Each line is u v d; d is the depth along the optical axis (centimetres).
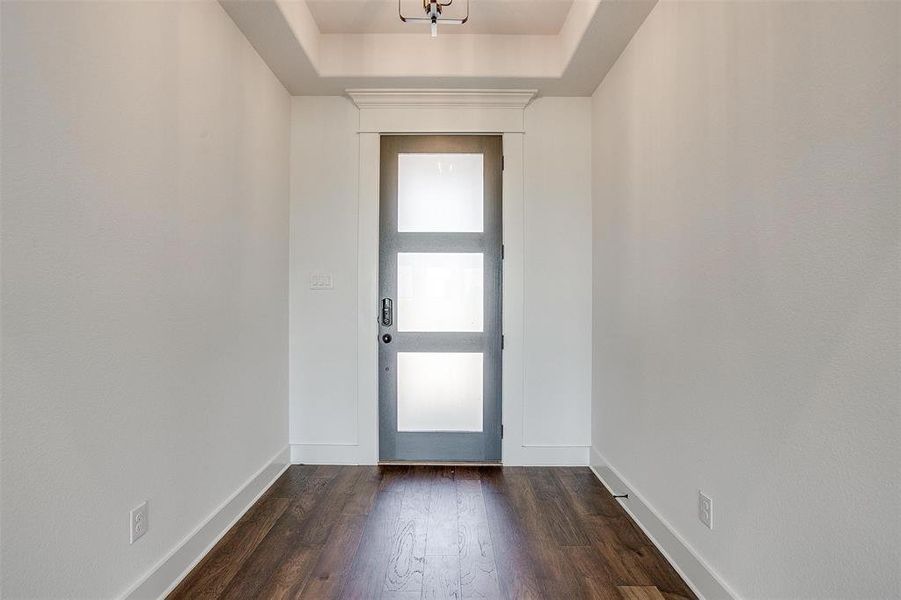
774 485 141
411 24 287
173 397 185
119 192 155
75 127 137
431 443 325
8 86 117
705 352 178
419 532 226
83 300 140
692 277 188
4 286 117
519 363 321
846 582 116
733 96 161
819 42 124
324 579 188
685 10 195
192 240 198
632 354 250
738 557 157
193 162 199
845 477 116
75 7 137
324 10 271
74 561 137
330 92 317
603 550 211
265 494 270
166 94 180
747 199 154
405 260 327
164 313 179
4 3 117
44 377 127
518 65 298
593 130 317
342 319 321
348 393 322
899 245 103
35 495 125
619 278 270
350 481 290
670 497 206
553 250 321
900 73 103
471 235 326
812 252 126
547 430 320
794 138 133
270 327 286
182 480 191
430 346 326
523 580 188
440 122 322
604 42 256
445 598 177
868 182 110
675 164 203
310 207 320
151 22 171
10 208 118
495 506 256
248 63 254
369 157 322
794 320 133
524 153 322
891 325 105
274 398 292
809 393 127
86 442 142
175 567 184
